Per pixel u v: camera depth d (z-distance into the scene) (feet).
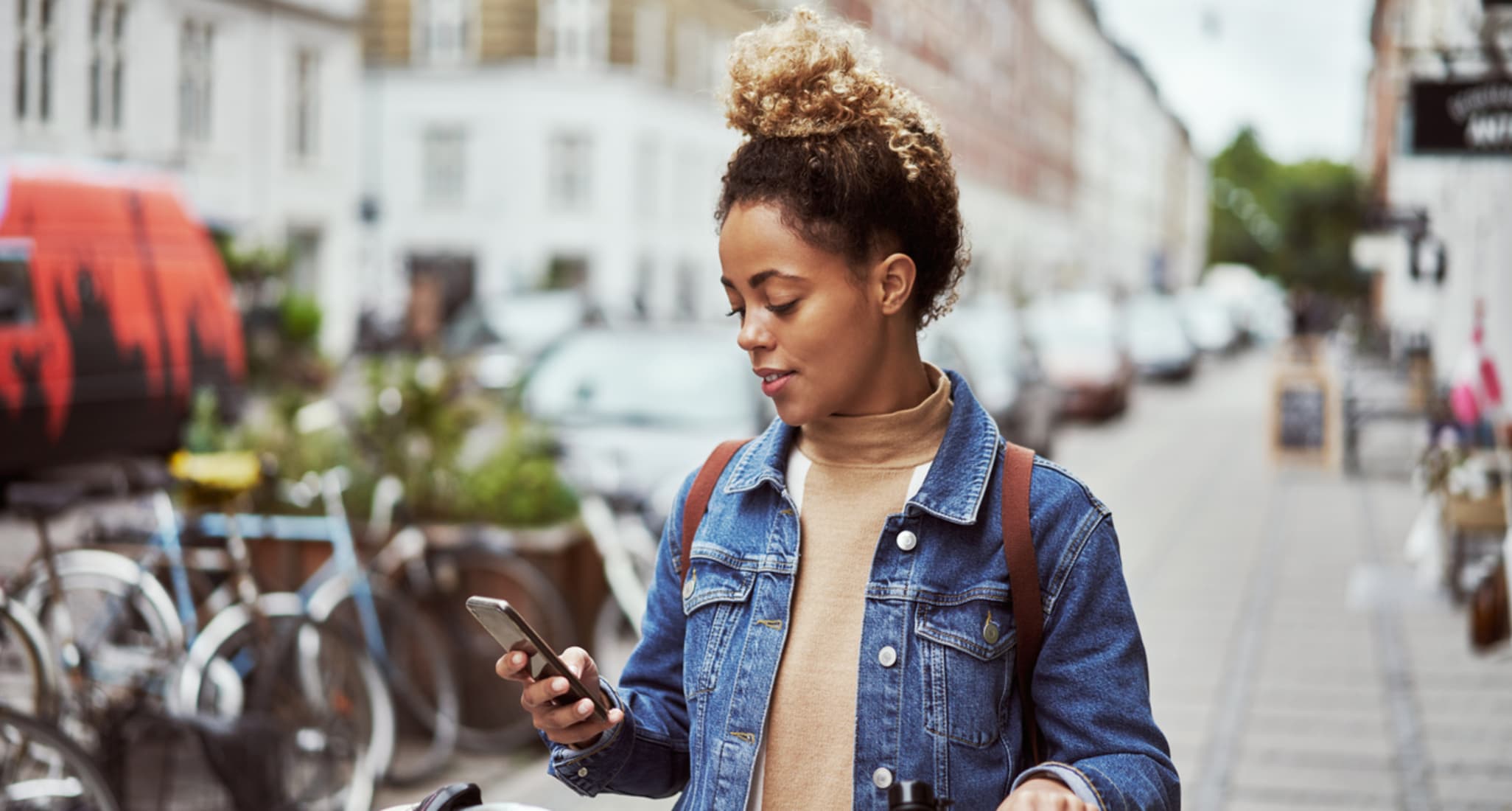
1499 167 47.06
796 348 5.37
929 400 5.60
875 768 5.24
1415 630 26.08
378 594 18.47
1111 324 81.41
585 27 114.42
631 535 21.72
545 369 29.73
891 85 5.54
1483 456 27.76
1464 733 19.45
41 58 41.81
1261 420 79.00
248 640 15.76
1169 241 398.01
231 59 72.13
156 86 58.08
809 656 5.38
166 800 15.24
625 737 5.77
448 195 116.78
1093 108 284.82
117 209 38.29
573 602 20.57
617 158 115.34
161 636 16.01
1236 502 44.91
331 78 83.71
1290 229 131.75
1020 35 215.10
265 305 66.90
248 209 75.10
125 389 37.47
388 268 116.26
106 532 18.02
